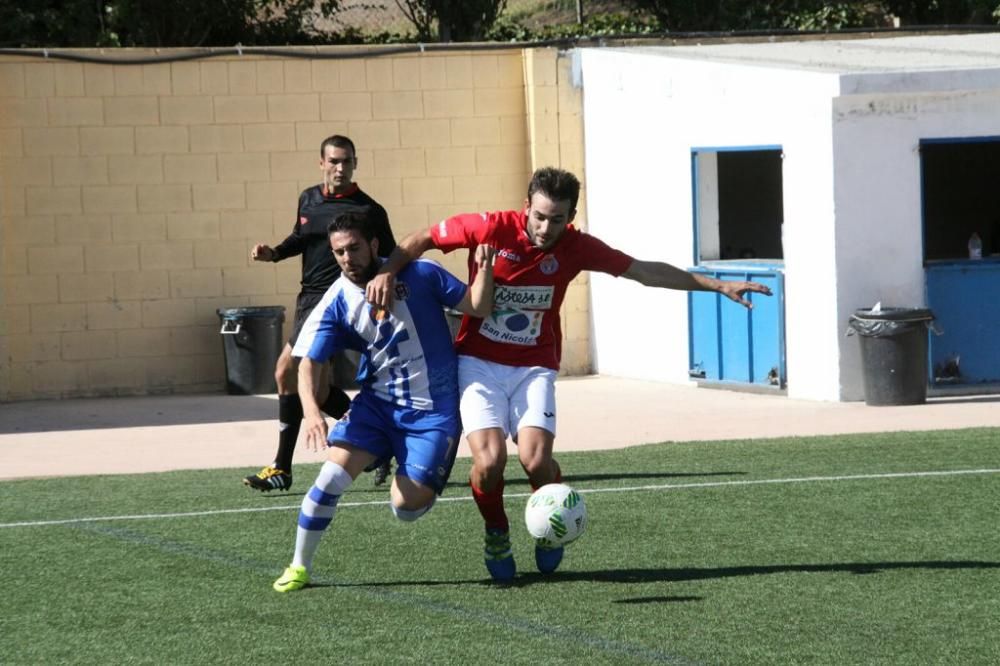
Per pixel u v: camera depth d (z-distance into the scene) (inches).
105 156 1863.9
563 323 1991.9
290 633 730.8
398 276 793.6
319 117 1926.7
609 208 1942.7
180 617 768.3
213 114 1894.7
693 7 2564.0
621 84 1887.3
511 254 798.5
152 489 1178.0
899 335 1555.1
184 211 1893.5
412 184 1958.7
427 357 797.2
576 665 665.0
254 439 1480.1
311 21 2447.1
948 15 2682.1
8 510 1094.4
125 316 1881.2
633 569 852.0
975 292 1637.6
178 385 1902.1
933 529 944.3
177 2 2230.6
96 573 876.6
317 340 786.2
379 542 940.0
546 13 2812.5
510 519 1011.3
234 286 1913.1
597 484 1138.7
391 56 1942.7
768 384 1696.6
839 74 1557.6
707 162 1766.7
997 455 1219.2
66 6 2188.7
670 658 673.0
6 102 1828.2
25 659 701.9
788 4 2635.3
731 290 807.7
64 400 1860.2
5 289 1841.8
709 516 1002.7
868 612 746.8
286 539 964.6
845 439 1334.9
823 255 1608.0
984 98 1610.5
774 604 765.9
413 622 744.3
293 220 1925.4
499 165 1984.5
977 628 715.4
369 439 807.7
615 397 1736.0
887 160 1596.9
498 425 799.1
